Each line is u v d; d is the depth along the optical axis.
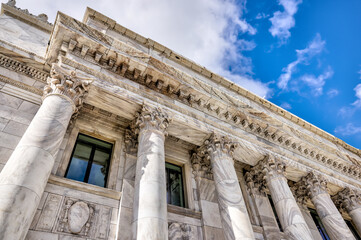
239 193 12.93
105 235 10.45
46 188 10.38
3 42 13.89
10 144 10.86
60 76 11.55
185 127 14.73
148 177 10.52
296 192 20.47
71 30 12.82
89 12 16.92
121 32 17.44
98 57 13.50
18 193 7.13
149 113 13.30
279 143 19.11
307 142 20.36
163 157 11.83
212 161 14.77
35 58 14.38
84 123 14.24
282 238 16.12
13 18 17.77
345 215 22.45
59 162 11.89
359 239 21.83
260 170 17.27
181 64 18.84
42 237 9.05
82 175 12.57
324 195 17.73
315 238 18.41
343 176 21.62
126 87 13.62
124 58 13.89
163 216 9.45
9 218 6.51
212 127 15.71
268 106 21.47
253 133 17.98
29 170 7.82
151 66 14.58
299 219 13.88
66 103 10.93
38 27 18.59
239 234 11.14
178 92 15.69
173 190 15.30
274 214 18.38
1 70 13.37
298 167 18.23
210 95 16.53
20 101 12.70
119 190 12.45
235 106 17.56
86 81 12.17
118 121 15.29
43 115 9.84
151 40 18.12
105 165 13.75
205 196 15.25
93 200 11.20
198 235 13.14
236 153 16.36
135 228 9.00
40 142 8.77
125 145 14.54
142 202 9.64
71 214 10.17
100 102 13.11
